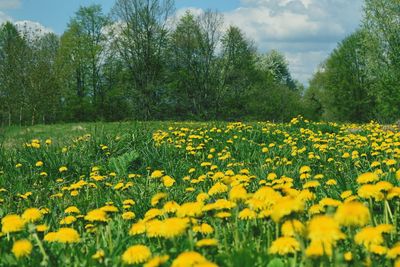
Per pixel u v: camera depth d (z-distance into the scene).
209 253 3.03
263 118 53.06
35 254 3.32
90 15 51.00
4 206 6.30
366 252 2.98
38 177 8.68
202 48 50.16
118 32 47.53
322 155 9.70
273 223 3.68
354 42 56.88
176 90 50.41
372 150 9.77
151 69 47.06
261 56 72.88
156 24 46.47
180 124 19.73
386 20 38.53
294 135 13.20
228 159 10.09
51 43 52.06
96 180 7.26
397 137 11.92
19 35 39.50
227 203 3.58
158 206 4.94
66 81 49.62
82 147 10.98
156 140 11.62
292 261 2.78
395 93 39.31
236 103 52.53
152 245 3.59
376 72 40.03
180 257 2.48
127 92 47.47
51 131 18.77
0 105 37.66
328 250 2.54
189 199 6.45
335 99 58.06
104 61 50.75
